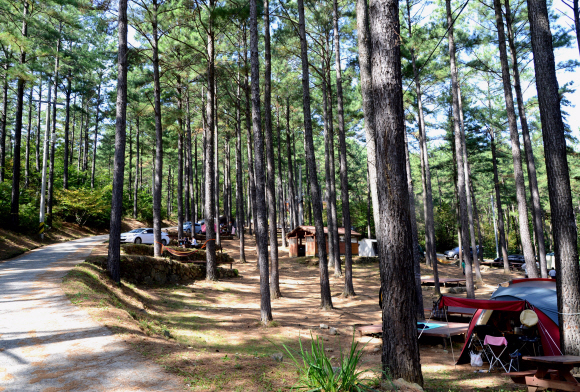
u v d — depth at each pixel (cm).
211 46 2291
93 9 1925
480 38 2234
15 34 2183
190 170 4722
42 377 561
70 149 5353
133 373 582
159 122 2286
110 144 5288
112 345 711
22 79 2353
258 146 1462
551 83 857
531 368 962
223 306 1681
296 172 6266
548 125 855
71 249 2267
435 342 1309
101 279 1377
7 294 1106
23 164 4509
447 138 3612
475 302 1098
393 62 705
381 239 684
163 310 1438
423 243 5081
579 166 4534
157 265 1961
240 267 2909
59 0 2236
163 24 2289
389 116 696
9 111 4597
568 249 812
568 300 802
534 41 884
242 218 3188
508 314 1183
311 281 2527
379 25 715
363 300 1939
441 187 7200
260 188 1441
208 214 2277
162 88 2845
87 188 3991
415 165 5306
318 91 3544
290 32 2295
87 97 4344
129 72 3244
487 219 8025
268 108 1920
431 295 2195
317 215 1794
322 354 565
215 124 3322
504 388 779
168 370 602
